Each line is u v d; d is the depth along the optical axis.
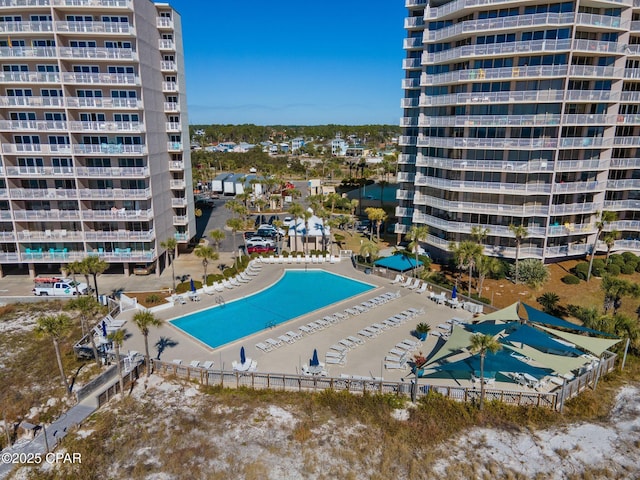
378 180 134.12
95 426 28.23
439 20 55.59
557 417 28.86
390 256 58.34
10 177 52.38
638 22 50.53
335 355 34.78
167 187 61.66
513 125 51.03
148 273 57.59
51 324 30.66
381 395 30.33
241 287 52.75
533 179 52.75
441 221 58.28
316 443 26.67
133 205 56.31
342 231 80.06
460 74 53.09
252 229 81.38
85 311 34.41
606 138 52.59
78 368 35.34
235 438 27.00
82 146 52.53
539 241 54.88
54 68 51.81
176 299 47.25
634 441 26.81
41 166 53.38
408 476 24.42
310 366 32.94
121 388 31.17
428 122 58.47
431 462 25.30
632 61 53.59
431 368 30.61
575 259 57.09
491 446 26.62
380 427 27.97
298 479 24.11
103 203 55.84
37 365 36.00
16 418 29.81
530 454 26.02
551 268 54.41
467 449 26.39
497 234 54.00
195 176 134.25
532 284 49.50
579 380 30.81
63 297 50.22
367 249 58.28
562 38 48.56
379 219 71.75
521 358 33.31
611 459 25.48
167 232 62.00
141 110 52.88
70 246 56.84
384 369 33.72
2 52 49.66
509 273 51.94
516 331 34.22
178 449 26.09
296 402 30.28
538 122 50.31
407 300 48.41
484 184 54.03
